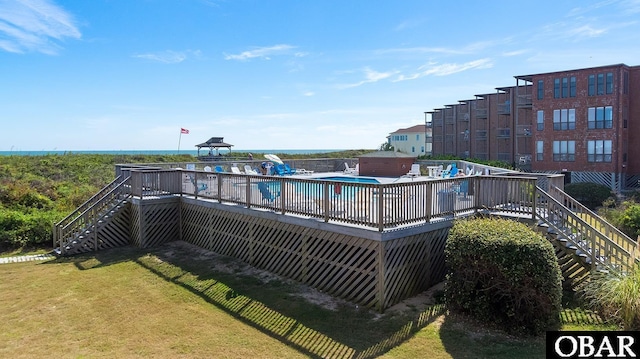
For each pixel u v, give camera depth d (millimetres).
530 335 5535
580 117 29266
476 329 5758
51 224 11836
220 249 10289
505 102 36469
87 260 10078
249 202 9344
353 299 7047
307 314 6512
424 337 5551
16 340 5770
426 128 47750
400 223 6922
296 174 19719
